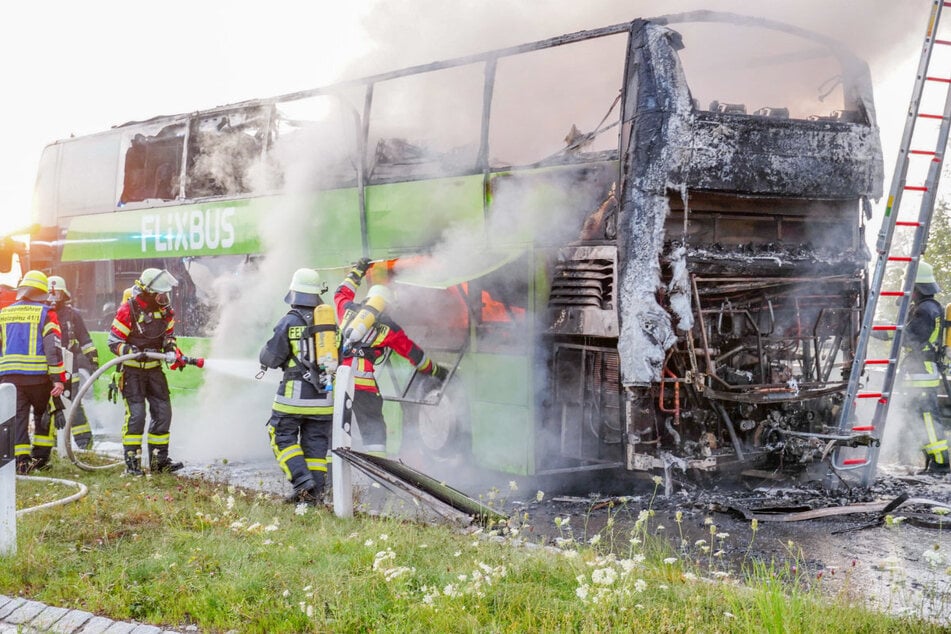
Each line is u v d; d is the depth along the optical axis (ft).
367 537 17.10
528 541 18.06
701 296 23.76
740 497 23.39
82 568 15.48
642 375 22.47
